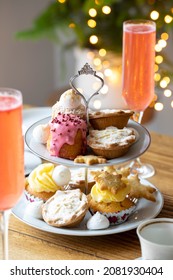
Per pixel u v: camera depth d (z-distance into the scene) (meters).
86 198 0.86
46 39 1.88
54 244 0.83
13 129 0.66
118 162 0.84
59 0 1.46
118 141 0.85
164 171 1.02
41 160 1.02
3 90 0.69
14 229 0.86
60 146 0.84
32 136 0.91
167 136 1.13
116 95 1.58
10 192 0.67
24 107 1.23
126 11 1.50
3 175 0.66
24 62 1.90
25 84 1.94
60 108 0.89
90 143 0.86
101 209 0.86
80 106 0.89
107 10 1.28
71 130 0.84
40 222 0.86
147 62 0.99
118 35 1.53
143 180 0.96
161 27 1.52
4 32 1.84
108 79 1.56
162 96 1.66
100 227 0.84
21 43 1.87
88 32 1.55
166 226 0.77
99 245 0.83
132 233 0.86
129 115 0.90
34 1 1.83
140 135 0.91
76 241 0.84
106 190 0.86
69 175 0.89
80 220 0.84
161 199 0.92
